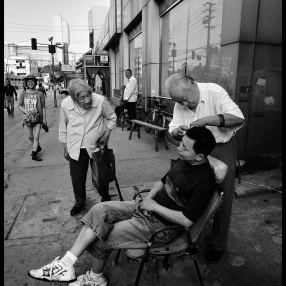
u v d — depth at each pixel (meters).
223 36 4.21
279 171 4.48
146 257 1.88
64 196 3.86
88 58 19.14
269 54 4.09
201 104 2.25
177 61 7.06
